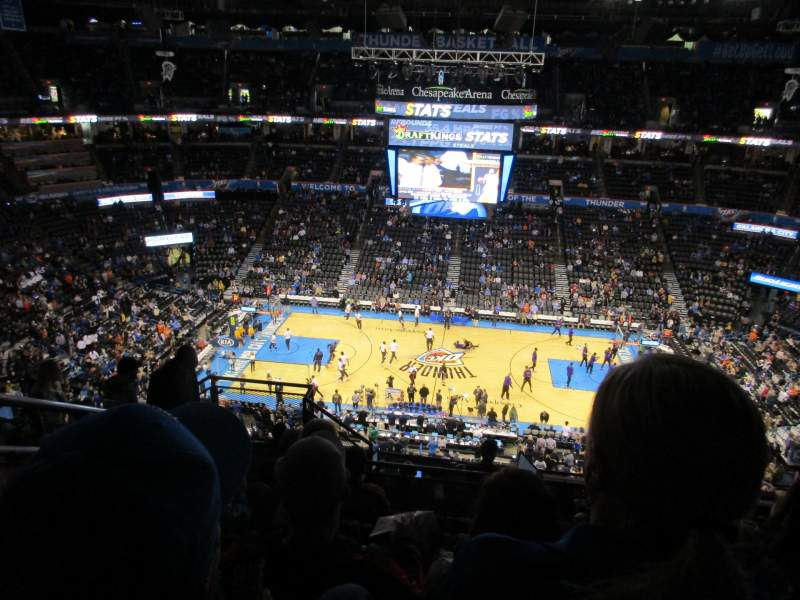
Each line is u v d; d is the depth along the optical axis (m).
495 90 28.03
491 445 8.58
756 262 42.56
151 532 1.03
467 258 46.31
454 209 31.75
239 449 1.84
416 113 29.08
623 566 1.14
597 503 1.27
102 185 45.56
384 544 3.17
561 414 29.59
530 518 2.94
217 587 1.28
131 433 1.17
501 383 32.66
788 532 1.80
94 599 1.00
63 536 1.01
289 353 35.59
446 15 47.75
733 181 48.88
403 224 49.22
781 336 36.88
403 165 31.02
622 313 40.56
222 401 17.41
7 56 46.16
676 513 1.12
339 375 32.47
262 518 3.96
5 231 36.91
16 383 22.23
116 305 35.25
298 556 2.64
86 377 25.27
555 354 36.69
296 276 45.06
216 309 40.25
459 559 1.36
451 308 42.34
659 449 1.11
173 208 49.62
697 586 1.01
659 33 49.41
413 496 8.23
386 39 39.06
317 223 49.59
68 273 36.41
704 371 1.20
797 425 26.06
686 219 48.19
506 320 41.72
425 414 28.42
